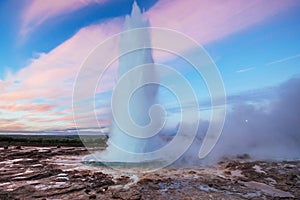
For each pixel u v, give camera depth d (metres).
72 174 14.53
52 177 13.79
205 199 10.09
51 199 9.94
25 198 10.03
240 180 13.50
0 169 16.00
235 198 10.25
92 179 13.21
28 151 26.53
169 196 10.41
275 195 10.78
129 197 10.01
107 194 10.61
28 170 15.59
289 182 12.95
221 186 12.11
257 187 12.08
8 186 11.77
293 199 10.17
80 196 10.34
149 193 10.79
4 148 29.67
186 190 11.32
